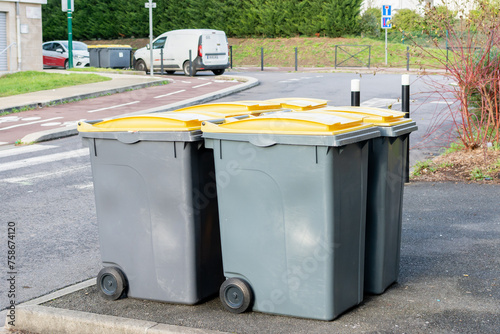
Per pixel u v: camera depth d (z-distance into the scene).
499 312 4.19
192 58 26.42
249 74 26.94
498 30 8.92
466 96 9.38
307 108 5.21
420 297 4.52
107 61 32.41
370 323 4.08
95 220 7.16
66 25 48.91
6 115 16.17
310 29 38.84
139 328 4.04
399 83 20.38
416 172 8.91
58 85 21.28
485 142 9.03
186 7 43.78
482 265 5.18
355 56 33.75
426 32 9.57
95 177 4.62
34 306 4.47
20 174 9.61
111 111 16.12
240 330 4.03
